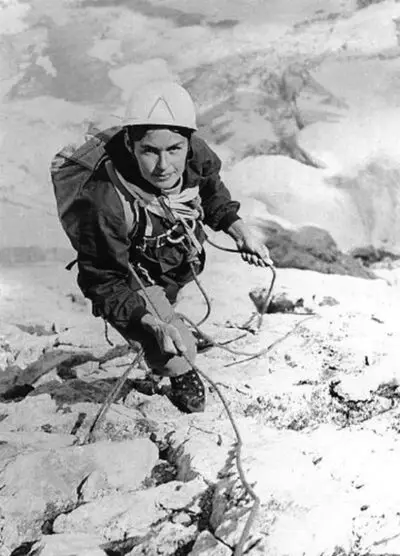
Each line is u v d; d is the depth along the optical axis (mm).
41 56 9570
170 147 3756
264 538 3314
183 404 4410
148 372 4918
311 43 9438
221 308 6051
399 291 6445
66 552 3459
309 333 5320
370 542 3311
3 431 4391
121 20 10055
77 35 9812
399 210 7719
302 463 3781
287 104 8867
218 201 4305
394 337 5219
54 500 3803
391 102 8539
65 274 7141
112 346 5008
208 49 9594
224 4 10195
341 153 8086
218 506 3559
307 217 7676
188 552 3457
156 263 4074
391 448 3924
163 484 3789
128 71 9383
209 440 4039
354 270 7172
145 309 3957
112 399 4262
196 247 4086
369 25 9500
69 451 3979
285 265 7051
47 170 8180
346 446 3916
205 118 8836
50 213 7719
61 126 8734
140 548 3484
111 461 3941
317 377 4770
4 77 9383
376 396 4469
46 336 5844
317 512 3422
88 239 3908
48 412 4574
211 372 4859
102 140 3969
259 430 4141
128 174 3865
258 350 5152
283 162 8031
